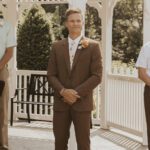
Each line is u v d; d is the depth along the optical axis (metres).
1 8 12.05
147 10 8.87
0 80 7.61
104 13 10.94
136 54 20.73
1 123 7.76
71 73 6.13
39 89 11.91
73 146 7.48
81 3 7.67
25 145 9.15
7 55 7.63
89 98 6.16
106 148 9.02
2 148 7.79
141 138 10.10
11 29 7.66
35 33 13.77
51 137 10.09
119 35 21.05
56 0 11.73
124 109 10.32
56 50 6.21
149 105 6.46
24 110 12.38
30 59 13.80
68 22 6.16
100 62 6.13
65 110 6.13
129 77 10.06
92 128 11.13
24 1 11.85
